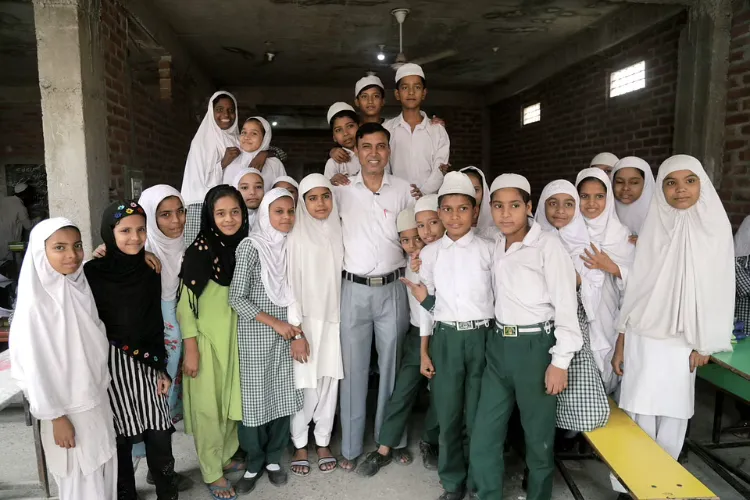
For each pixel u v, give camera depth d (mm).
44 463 2340
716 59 3633
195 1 4473
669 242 2172
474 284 2225
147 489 2492
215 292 2316
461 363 2258
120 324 2023
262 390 2348
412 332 2635
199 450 2361
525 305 2078
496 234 2348
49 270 1780
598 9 4750
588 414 2146
